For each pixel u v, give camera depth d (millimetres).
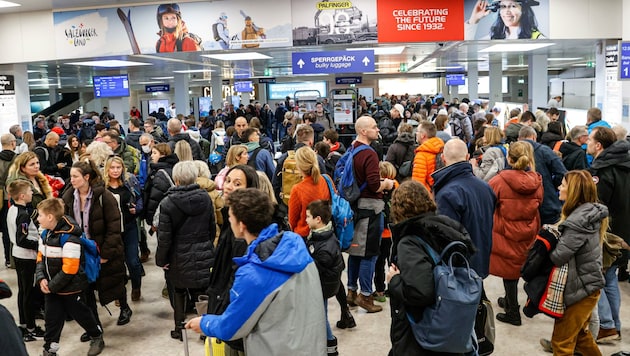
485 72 34750
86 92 34125
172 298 5051
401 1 9281
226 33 9672
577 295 3594
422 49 13414
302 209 4633
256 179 3881
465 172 3943
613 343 4500
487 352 3205
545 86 15469
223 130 9477
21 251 4852
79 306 4426
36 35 10281
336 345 4359
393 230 2922
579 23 9195
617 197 4918
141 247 7305
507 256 4797
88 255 4492
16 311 5809
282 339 2553
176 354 4645
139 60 12836
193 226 4543
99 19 10008
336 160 7062
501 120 14180
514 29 9227
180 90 22438
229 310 2555
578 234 3498
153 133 9789
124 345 4855
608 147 4996
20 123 11016
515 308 4934
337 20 9406
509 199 4703
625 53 8672
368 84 37375
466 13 9250
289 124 11945
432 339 2727
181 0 9719
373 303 5449
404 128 6375
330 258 3953
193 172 4539
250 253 2621
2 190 6887
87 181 4852
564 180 3666
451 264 2752
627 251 4879
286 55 13188
